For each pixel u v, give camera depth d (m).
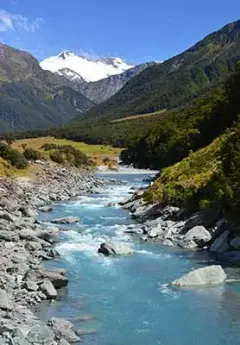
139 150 182.00
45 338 23.81
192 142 119.25
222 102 109.38
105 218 62.41
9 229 48.03
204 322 27.72
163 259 41.75
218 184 50.41
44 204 75.25
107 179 129.38
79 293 32.66
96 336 25.75
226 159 54.41
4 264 35.25
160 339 25.55
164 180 72.19
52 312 28.94
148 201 66.06
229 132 76.94
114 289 33.56
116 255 43.06
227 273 37.28
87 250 44.78
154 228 52.16
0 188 75.75
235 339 25.52
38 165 113.69
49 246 45.38
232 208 46.38
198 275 34.75
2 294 28.58
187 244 46.66
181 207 57.59
